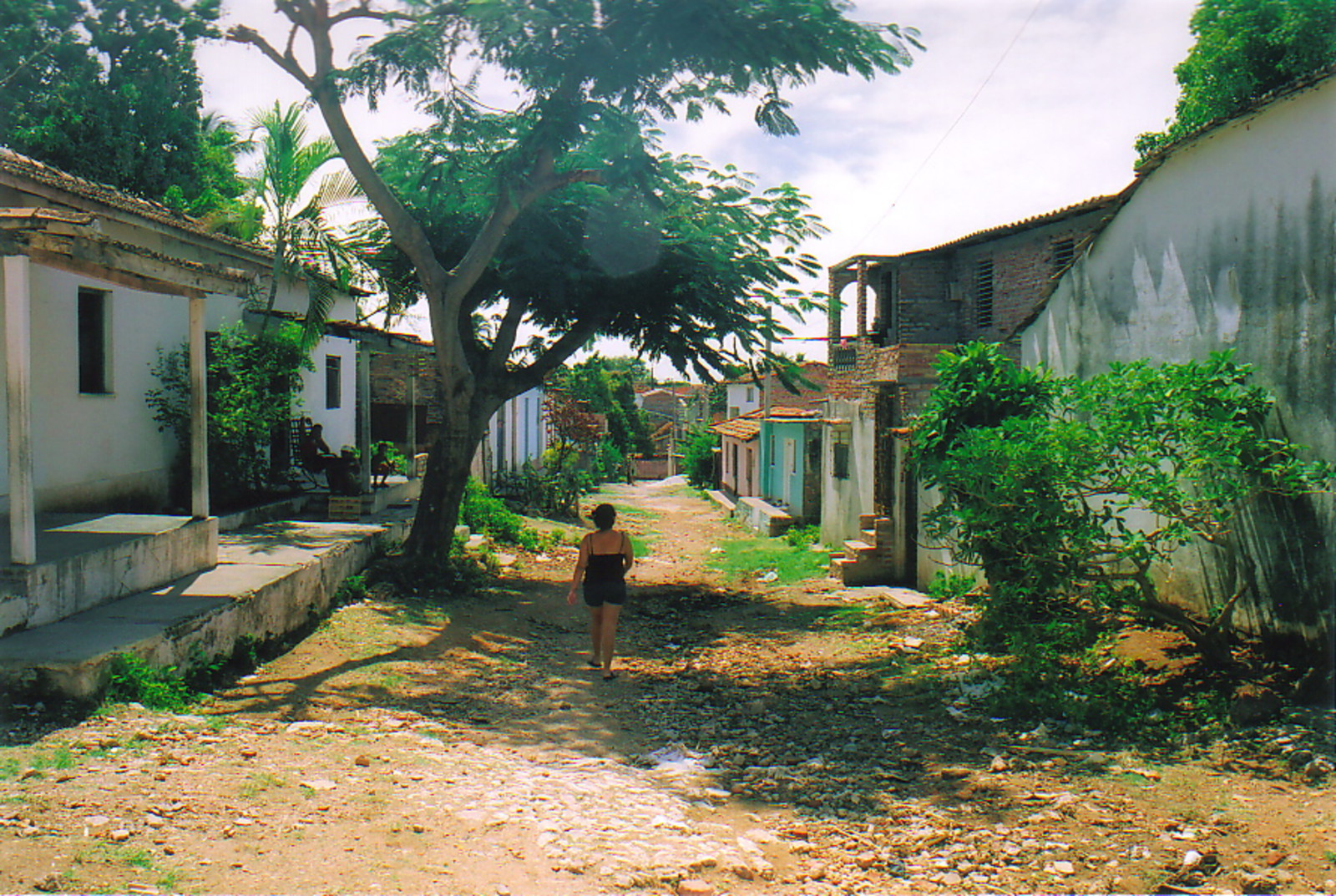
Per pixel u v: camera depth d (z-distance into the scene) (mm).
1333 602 7051
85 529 9039
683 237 14016
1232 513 7141
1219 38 13055
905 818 5340
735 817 5465
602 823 5078
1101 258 10266
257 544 11422
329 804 4961
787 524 23641
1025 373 9586
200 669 7508
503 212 12367
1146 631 8656
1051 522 7543
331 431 19234
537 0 9750
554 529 22234
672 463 60562
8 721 5809
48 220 6918
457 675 8688
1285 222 7566
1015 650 8023
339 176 15719
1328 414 7117
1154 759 5992
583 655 9984
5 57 15766
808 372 36500
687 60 10141
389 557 13125
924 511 13938
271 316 15562
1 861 3941
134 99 20734
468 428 13312
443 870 4258
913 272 19109
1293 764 5602
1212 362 7520
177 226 12461
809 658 9883
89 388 11609
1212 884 4309
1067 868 4547
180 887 3865
